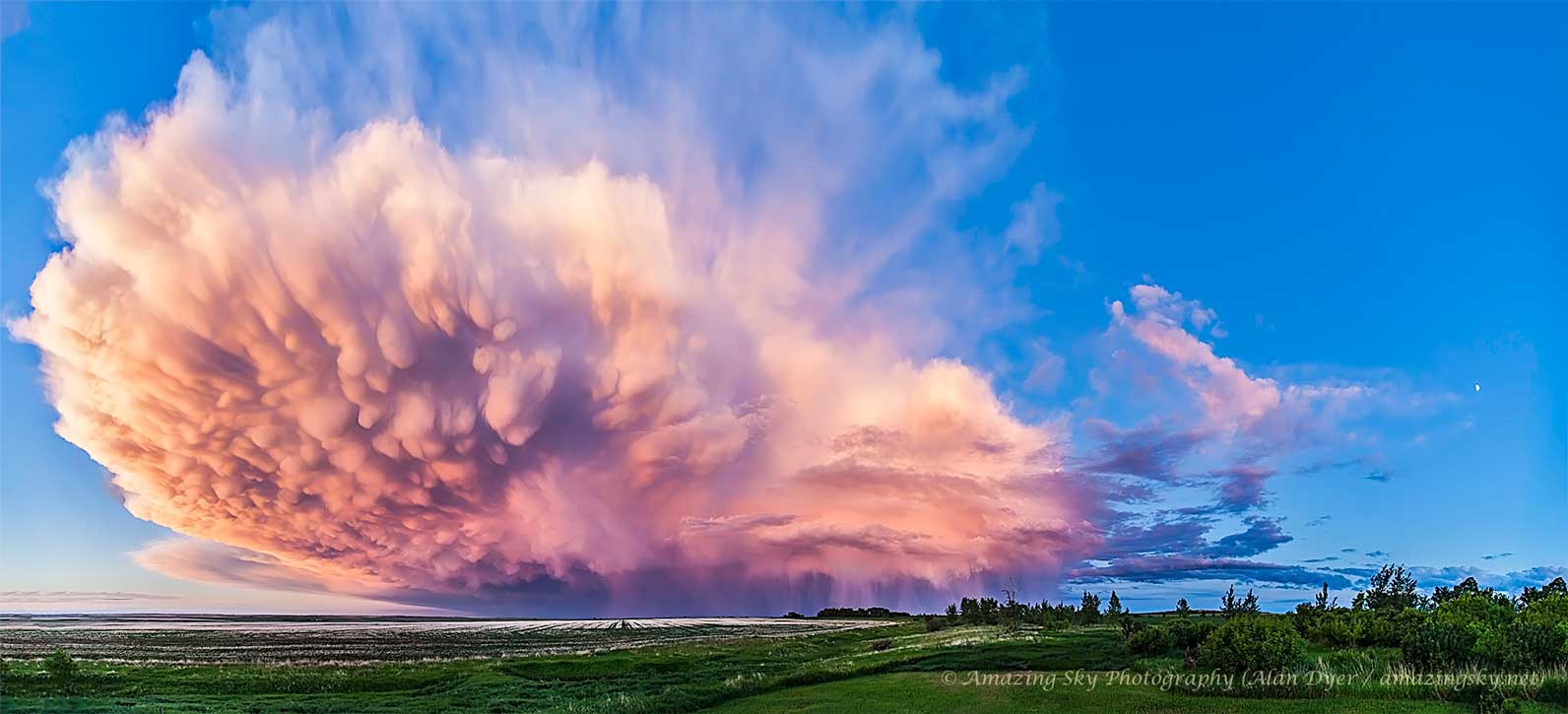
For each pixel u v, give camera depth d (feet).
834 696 128.77
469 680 179.83
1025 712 106.52
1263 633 133.59
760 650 263.90
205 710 133.69
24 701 133.69
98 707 131.03
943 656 179.42
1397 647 154.51
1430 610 199.52
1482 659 121.70
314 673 196.44
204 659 242.78
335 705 144.25
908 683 139.33
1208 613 307.58
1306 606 222.69
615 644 317.42
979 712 108.17
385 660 240.94
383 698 155.63
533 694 159.94
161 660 236.22
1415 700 105.60
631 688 166.50
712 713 123.85
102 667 201.77
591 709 131.54
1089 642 196.34
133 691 161.48
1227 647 130.62
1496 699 97.91
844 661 188.24
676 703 131.13
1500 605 162.61
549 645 319.06
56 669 172.04
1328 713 99.25
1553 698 101.24
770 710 119.44
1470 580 237.25
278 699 152.97
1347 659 139.64
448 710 139.64
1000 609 373.40
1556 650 117.50
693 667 213.05
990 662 166.71
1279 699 110.11
